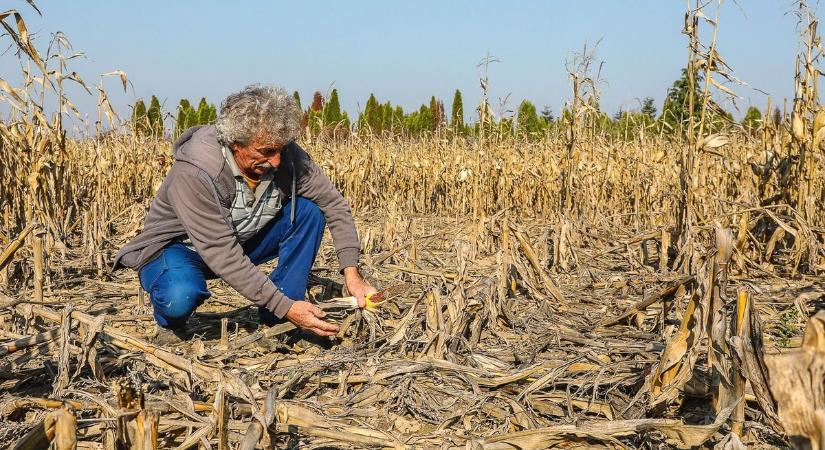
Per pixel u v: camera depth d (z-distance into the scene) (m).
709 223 5.98
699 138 5.68
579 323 4.24
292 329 3.67
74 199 8.00
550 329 3.95
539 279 4.79
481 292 3.91
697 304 2.59
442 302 3.65
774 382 1.53
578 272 5.73
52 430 1.77
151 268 3.58
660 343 3.54
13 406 2.51
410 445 2.56
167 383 2.95
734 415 2.32
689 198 5.73
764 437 2.60
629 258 6.03
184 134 3.45
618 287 5.02
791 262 6.00
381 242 7.34
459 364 3.31
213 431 2.40
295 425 2.46
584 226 7.66
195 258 3.67
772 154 6.91
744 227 5.61
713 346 2.48
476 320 3.76
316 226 3.76
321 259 6.27
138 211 7.55
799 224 5.50
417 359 3.27
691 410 2.83
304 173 3.67
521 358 3.41
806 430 1.49
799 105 6.34
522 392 2.88
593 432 2.26
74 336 3.22
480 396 2.92
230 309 4.48
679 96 9.75
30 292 4.54
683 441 2.21
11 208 6.39
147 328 3.99
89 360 2.88
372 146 13.10
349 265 3.75
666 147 11.11
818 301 4.55
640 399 2.71
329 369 3.27
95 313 4.22
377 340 3.55
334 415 2.77
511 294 4.78
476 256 6.45
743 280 5.39
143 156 11.97
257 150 3.22
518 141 13.23
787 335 3.80
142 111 12.89
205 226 3.30
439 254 6.83
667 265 6.05
